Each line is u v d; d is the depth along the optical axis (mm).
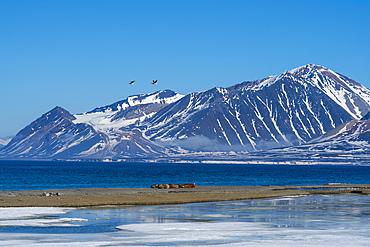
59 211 77938
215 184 199125
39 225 63438
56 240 53031
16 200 87750
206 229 61781
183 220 69938
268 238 55750
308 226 65562
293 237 56469
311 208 89312
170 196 103812
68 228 61469
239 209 85750
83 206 85688
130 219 70250
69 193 110562
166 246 50562
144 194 108250
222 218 72875
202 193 115625
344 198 115625
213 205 92438
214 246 50719
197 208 86375
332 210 86125
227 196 108688
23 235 55969
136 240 53719
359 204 98812
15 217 70250
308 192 131125
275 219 72438
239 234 58312
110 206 87000
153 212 79188
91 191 118375
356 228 64062
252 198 110062
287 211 83562
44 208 81000
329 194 129625
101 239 54062
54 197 95125
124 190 124688
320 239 55188
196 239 54781
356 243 52844
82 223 65688
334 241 53938
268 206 91938
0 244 50281
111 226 63438
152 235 57125
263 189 141750
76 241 52562
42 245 49844
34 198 92312
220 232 59656
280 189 147500
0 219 68125
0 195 99938
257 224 66812
